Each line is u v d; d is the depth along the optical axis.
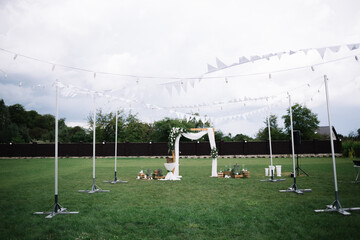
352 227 4.29
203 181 9.98
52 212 5.34
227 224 4.54
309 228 4.27
